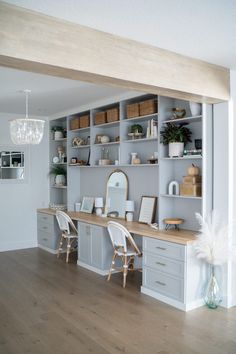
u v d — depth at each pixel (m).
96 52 2.58
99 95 5.00
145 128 4.95
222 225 3.72
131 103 5.07
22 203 6.70
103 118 5.38
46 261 5.67
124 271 4.37
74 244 6.29
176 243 3.68
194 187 3.95
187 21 2.44
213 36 2.71
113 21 2.44
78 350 2.80
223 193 3.74
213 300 3.68
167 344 2.88
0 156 6.42
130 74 2.77
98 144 5.59
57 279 4.70
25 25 2.25
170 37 2.73
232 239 3.68
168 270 3.79
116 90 4.69
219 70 3.50
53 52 2.37
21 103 5.55
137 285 4.43
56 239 6.24
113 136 5.67
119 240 4.36
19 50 2.22
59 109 6.14
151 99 4.81
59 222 5.74
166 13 2.31
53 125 6.96
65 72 2.55
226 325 3.26
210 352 2.75
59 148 6.85
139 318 3.42
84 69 2.51
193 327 3.21
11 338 3.01
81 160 6.31
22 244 6.70
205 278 3.79
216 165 3.81
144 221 4.80
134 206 5.17
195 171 4.01
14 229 6.61
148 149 4.91
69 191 6.46
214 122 3.82
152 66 2.92
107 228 4.81
